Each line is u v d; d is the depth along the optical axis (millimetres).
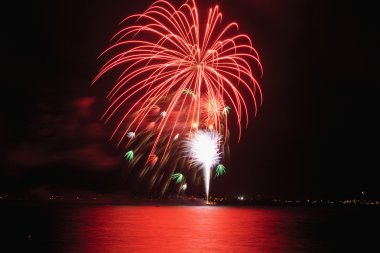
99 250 26391
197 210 80812
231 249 27375
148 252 25625
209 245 29078
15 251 26125
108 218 54625
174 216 59406
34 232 37000
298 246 29609
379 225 50219
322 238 35125
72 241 30766
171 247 27766
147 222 48094
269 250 27328
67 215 59969
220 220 53219
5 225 43656
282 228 43969
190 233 36594
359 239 34688
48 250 26469
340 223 53594
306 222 54344
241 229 41406
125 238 32562
